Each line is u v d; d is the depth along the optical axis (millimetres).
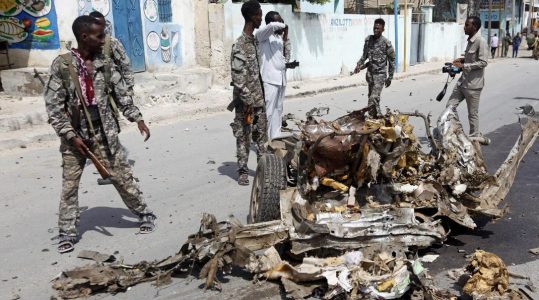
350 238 4016
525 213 5484
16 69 11898
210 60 15172
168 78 13477
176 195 6312
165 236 5074
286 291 3730
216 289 3975
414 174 4879
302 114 11836
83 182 6875
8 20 12133
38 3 12000
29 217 5633
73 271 4090
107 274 4047
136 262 4480
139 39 13695
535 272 4180
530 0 52250
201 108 12141
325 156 4453
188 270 4270
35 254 4699
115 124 4758
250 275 4191
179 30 14836
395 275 3672
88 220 5512
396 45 23281
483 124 10375
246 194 6340
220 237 3957
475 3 32281
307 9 21875
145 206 5148
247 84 6320
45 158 8094
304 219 3984
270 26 6719
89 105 4555
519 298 3617
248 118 6328
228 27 14883
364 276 3682
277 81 6902
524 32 48344
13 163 7789
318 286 3799
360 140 4367
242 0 16188
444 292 3719
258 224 4027
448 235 4883
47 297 3967
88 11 12359
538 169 7133
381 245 4012
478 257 3801
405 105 12914
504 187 5059
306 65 18547
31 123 9703
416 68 24906
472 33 7730
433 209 4711
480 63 7648
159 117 11156
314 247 3969
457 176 4742
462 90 7953
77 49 4512
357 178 4547
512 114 11430
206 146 8891
